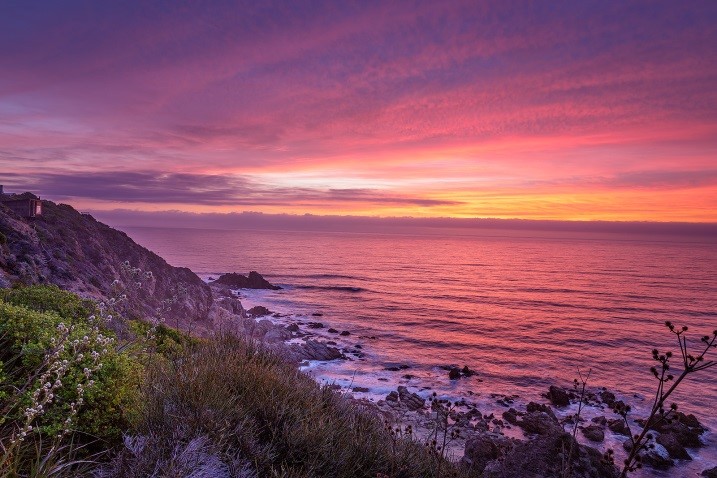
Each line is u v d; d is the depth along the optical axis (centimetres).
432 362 7294
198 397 544
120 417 570
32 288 1012
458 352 8238
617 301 17100
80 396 448
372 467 601
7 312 639
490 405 5269
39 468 375
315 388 766
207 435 480
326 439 567
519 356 8156
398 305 14375
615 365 7688
